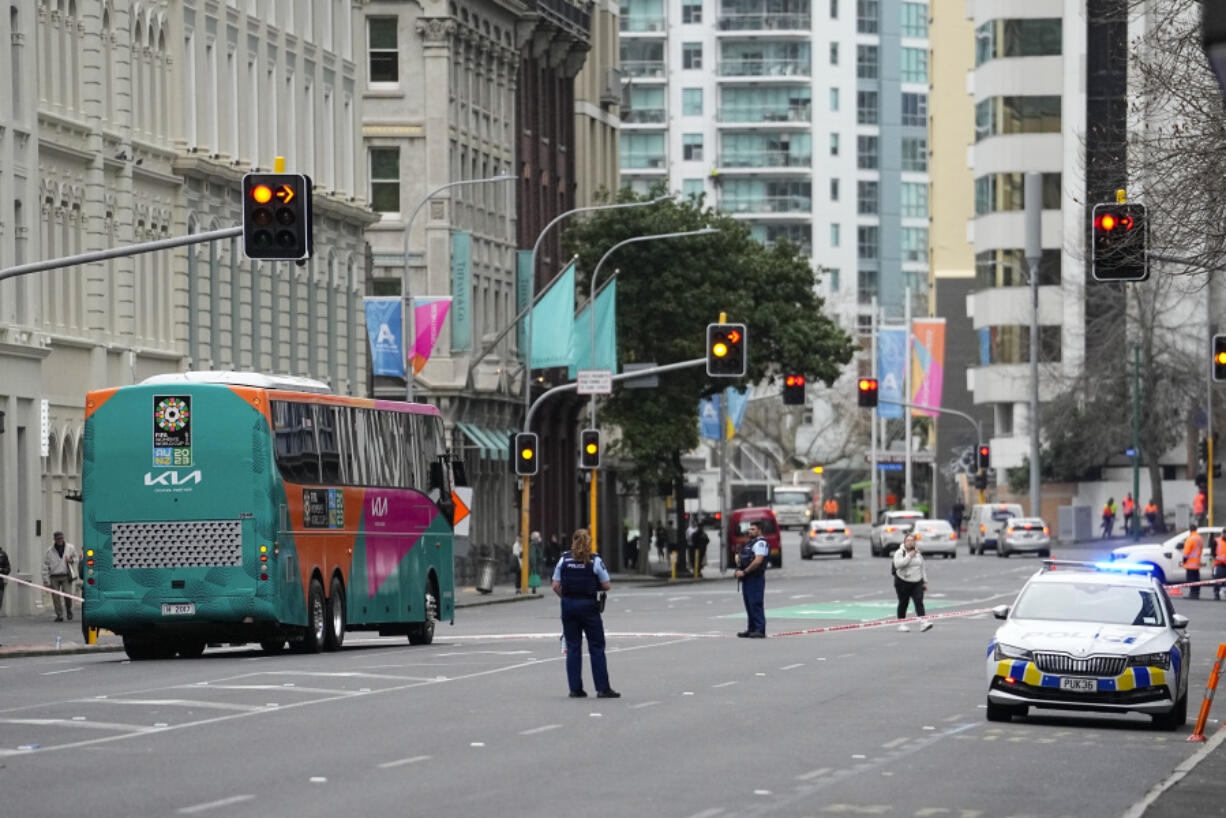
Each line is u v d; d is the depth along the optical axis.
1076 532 167.00
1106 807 28.55
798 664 54.41
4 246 79.31
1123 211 51.50
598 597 43.53
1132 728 40.34
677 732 36.97
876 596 98.81
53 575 76.81
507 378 134.25
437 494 68.25
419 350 96.50
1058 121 183.12
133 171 89.12
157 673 50.50
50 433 83.06
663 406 128.12
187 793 28.17
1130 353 153.50
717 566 158.75
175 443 56.53
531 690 45.19
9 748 33.47
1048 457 176.00
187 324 93.94
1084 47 181.88
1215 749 36.62
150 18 91.19
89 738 34.97
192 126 94.50
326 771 30.69
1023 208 183.50
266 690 44.66
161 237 92.19
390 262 125.88
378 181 126.19
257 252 47.94
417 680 47.75
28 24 81.38
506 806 27.17
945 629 72.12
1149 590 41.81
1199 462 144.88
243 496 56.41
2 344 77.94
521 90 143.38
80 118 86.31
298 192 47.88
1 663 56.12
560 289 103.50
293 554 57.66
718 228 130.25
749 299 129.75
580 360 115.12
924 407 168.38
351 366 113.94
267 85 102.94
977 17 188.12
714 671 51.75
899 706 42.97
